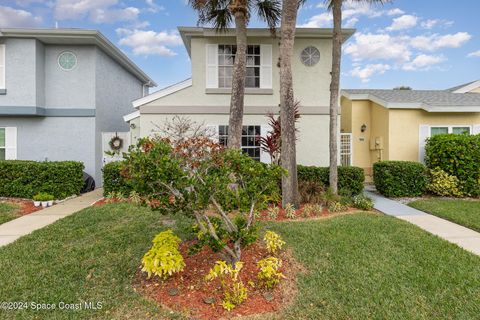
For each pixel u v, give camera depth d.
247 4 9.70
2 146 11.82
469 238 5.95
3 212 7.85
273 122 9.98
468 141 10.00
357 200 8.65
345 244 5.38
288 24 8.20
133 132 12.35
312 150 12.01
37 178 9.33
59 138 11.98
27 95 11.16
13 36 10.98
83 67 11.99
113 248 5.20
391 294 3.87
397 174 10.13
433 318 3.45
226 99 11.84
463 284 4.10
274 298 3.82
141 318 3.44
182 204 3.96
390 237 5.75
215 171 4.30
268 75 11.91
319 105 12.01
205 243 4.10
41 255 4.94
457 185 10.02
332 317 3.46
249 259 4.75
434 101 12.21
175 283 4.12
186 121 11.60
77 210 8.27
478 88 15.67
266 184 4.40
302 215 7.50
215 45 11.77
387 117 12.16
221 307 3.62
